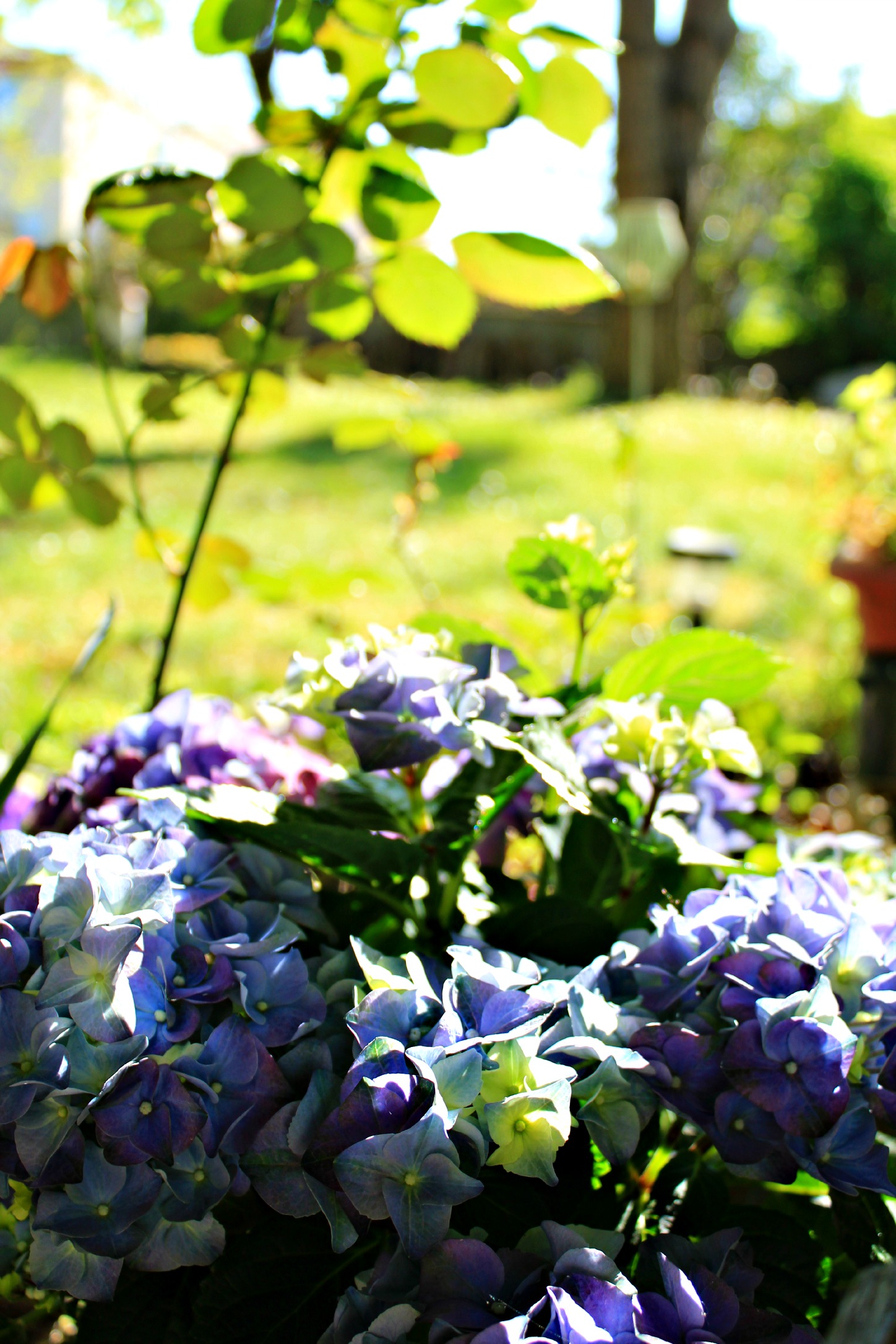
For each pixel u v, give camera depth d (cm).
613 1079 71
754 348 1995
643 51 930
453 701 79
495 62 88
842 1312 63
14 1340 80
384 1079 68
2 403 102
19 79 411
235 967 73
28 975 71
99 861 73
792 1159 72
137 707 143
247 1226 77
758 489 592
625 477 189
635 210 361
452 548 471
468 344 1338
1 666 313
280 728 94
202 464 646
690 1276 69
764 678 88
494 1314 66
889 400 215
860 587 208
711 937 73
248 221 92
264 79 100
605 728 89
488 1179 73
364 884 83
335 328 107
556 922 83
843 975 71
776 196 1911
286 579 119
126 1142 69
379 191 96
